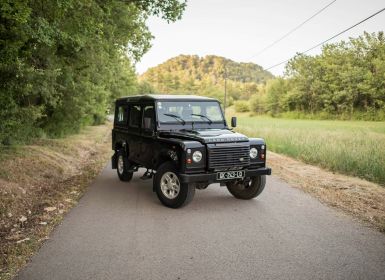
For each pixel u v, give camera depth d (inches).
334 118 3147.1
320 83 3390.7
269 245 221.3
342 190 380.5
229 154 296.2
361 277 180.1
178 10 599.2
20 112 434.0
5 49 313.1
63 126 792.9
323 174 477.1
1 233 244.8
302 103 3705.7
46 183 399.5
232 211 295.9
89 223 261.9
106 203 317.4
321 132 1075.3
